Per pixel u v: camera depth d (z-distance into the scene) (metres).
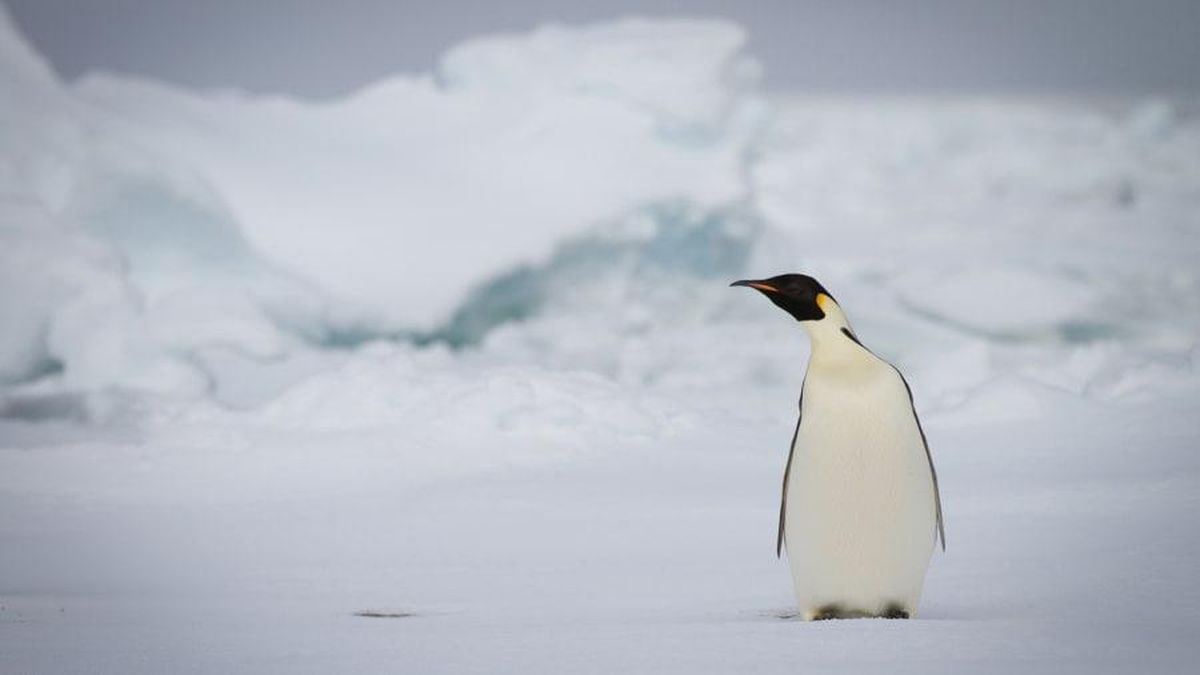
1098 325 101.38
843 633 15.48
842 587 17.70
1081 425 40.31
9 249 68.50
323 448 41.25
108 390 59.06
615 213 90.31
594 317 90.81
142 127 86.44
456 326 87.50
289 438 43.00
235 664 14.83
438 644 15.80
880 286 114.38
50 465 40.31
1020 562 23.39
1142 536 25.38
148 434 45.56
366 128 101.88
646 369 80.88
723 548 28.03
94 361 65.25
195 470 39.38
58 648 16.36
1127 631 15.47
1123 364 50.38
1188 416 39.91
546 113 96.62
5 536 31.23
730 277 97.38
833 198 173.75
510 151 95.88
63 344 66.19
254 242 84.62
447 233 87.06
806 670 13.32
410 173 93.44
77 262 68.19
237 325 72.25
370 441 41.94
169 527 32.12
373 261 84.69
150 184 75.88
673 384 77.50
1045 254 130.62
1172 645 14.48
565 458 40.16
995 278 107.19
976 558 24.06
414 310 82.88
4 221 70.00
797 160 190.75
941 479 34.06
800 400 17.94
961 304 104.31
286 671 14.27
